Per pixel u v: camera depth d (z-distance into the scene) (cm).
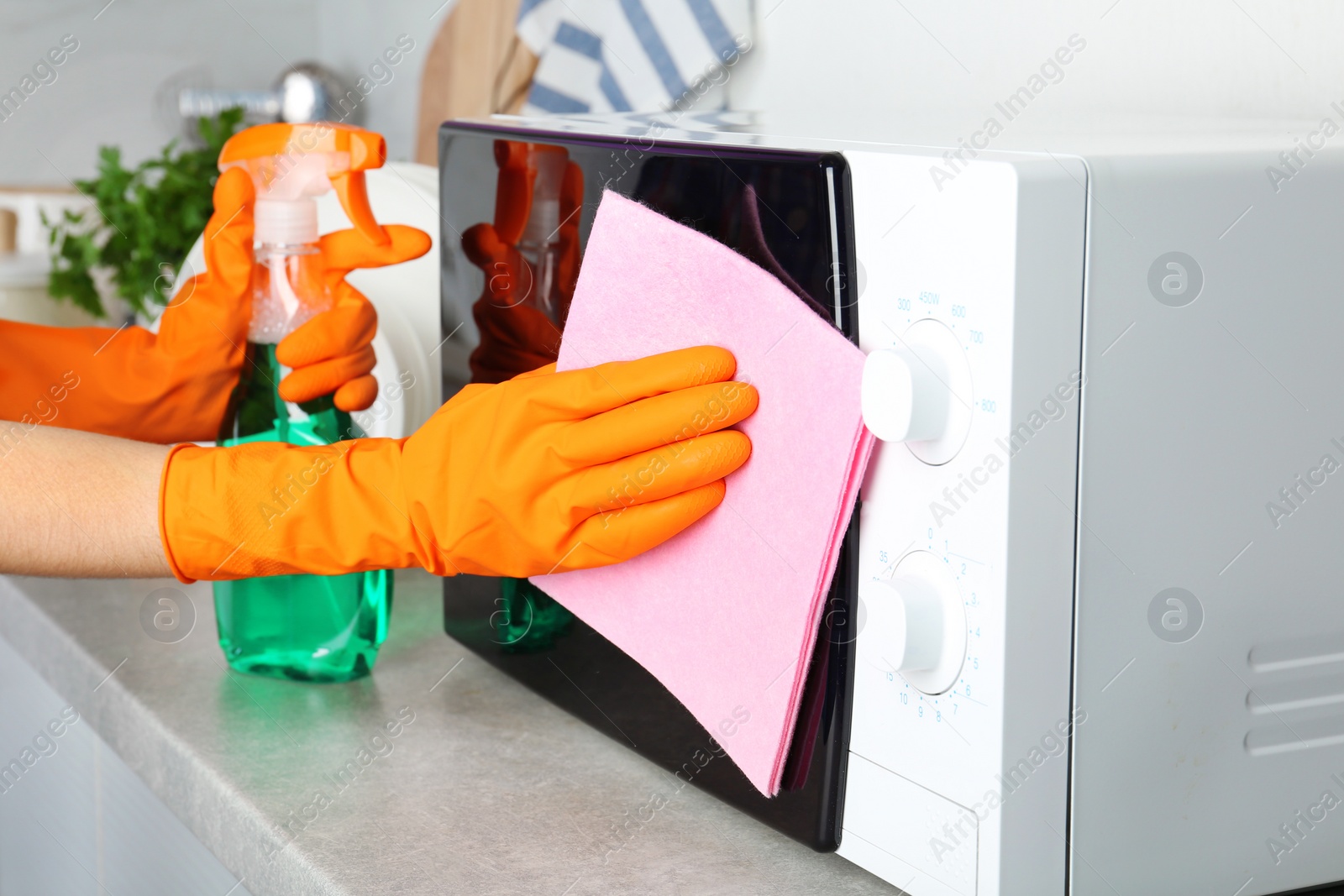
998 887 48
